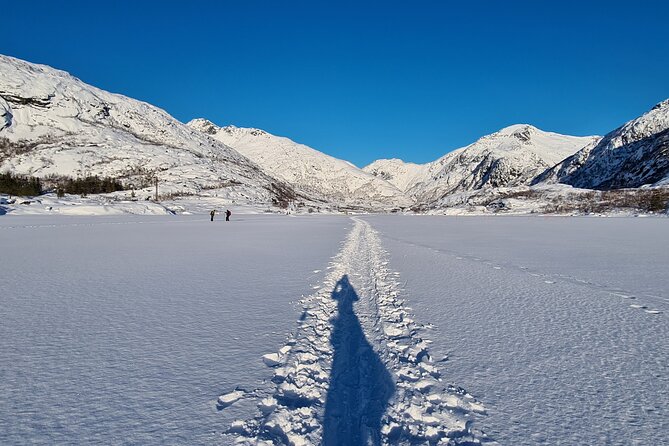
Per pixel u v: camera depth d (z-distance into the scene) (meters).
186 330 5.17
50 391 3.45
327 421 3.09
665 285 8.27
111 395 3.40
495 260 12.17
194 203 114.56
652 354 4.43
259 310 6.18
